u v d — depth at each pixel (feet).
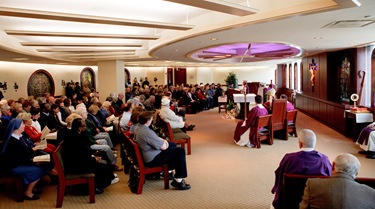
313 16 15.05
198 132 30.58
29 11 13.23
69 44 24.31
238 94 38.50
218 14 18.49
